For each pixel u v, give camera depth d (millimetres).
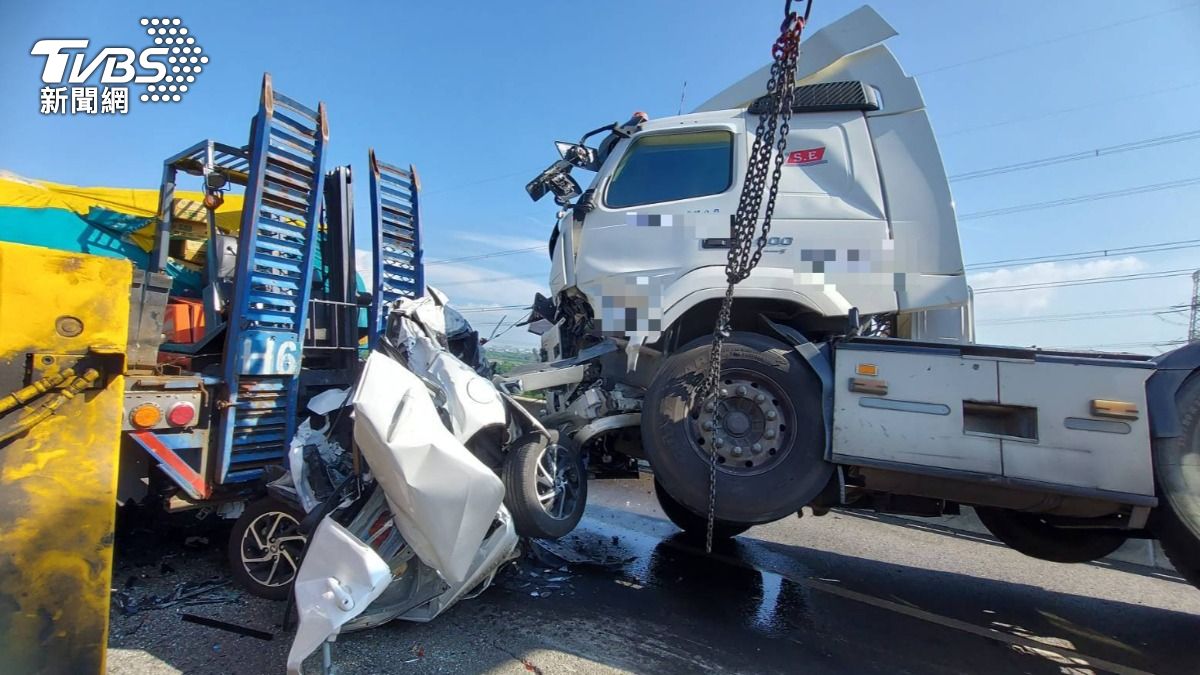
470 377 3420
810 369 3496
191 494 3424
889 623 3744
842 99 3984
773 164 3932
